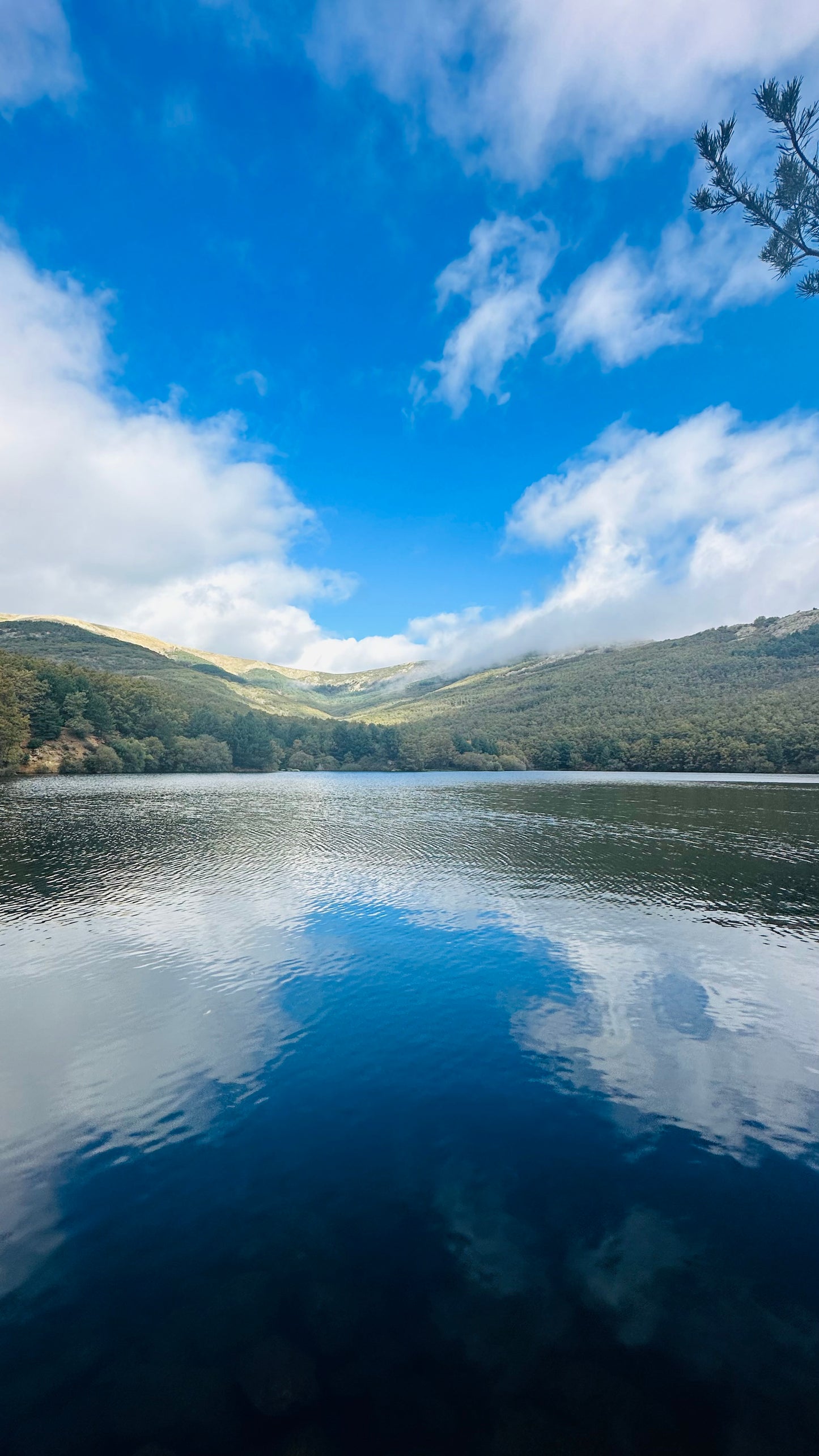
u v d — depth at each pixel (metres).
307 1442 7.30
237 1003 20.81
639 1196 11.70
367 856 47.38
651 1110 14.60
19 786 104.25
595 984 22.45
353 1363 8.36
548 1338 8.74
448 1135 13.65
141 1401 7.84
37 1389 8.00
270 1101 14.98
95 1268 9.99
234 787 115.62
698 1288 9.59
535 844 52.59
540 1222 11.03
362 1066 16.66
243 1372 8.23
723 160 12.71
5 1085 15.68
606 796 95.44
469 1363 8.36
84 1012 20.05
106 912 31.45
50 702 141.00
